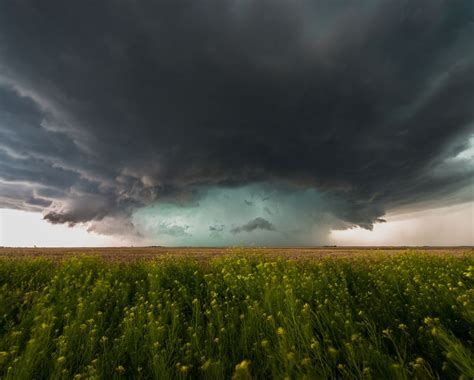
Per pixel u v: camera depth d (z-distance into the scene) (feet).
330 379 8.71
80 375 8.36
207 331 11.98
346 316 12.19
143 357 10.52
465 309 11.25
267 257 30.60
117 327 13.37
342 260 26.91
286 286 14.96
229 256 31.01
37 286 20.21
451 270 19.26
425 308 13.00
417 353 10.18
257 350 10.11
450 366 8.66
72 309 15.11
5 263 25.54
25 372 8.43
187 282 22.99
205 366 8.40
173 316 13.44
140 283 21.71
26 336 12.29
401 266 21.59
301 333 10.51
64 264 26.35
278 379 7.78
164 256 34.65
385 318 12.81
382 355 8.87
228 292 19.34
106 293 18.04
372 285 18.94
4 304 14.90
